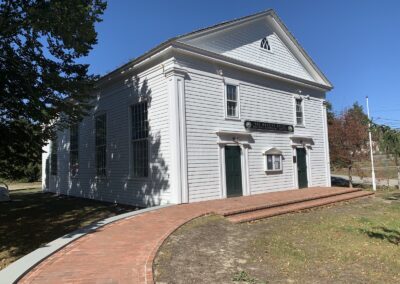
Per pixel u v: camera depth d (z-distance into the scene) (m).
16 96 13.00
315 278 6.39
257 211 12.53
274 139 18.16
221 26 15.94
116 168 17.50
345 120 26.48
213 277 6.29
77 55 14.18
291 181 18.95
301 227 10.69
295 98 20.00
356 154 25.94
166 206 12.95
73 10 11.77
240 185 16.09
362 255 7.82
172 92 13.97
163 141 14.42
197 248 8.04
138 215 11.43
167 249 7.85
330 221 11.78
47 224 13.18
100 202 18.45
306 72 21.09
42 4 11.76
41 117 12.96
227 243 8.59
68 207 17.36
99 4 12.66
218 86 15.67
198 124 14.62
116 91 17.72
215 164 15.06
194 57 14.79
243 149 16.34
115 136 17.69
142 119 15.87
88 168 20.38
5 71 12.49
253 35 17.86
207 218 11.12
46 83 12.76
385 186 27.64
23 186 36.78
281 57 19.42
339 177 35.50
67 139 23.27
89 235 8.96
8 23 11.75
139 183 15.77
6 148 14.94
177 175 13.65
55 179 25.27
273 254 7.79
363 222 11.71
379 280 6.32
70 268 6.48
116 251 7.56
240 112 16.50
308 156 20.42
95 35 12.95
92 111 19.92
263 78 18.05
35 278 5.98
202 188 14.43
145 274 6.16
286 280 6.25
